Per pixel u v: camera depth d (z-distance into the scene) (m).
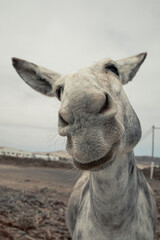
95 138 1.33
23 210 6.12
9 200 6.93
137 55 3.17
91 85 1.36
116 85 2.03
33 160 33.38
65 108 1.32
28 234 4.64
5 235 4.43
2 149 74.31
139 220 2.24
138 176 2.57
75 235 2.46
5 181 11.52
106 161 1.49
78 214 2.59
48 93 2.91
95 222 2.17
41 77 2.86
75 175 2.52
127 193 2.08
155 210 2.99
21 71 2.90
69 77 1.49
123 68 3.03
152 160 18.75
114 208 2.04
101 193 2.05
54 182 12.49
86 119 1.31
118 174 2.02
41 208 6.54
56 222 5.50
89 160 1.38
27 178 13.69
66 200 7.99
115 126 1.41
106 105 1.36
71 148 1.44
